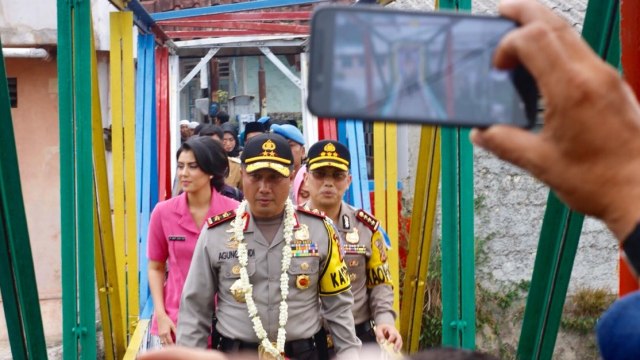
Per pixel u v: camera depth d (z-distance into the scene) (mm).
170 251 5520
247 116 12344
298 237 4363
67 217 4574
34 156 9664
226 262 4332
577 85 1047
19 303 3600
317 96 1103
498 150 1117
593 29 3188
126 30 6312
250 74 13062
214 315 4488
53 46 9516
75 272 4586
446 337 4715
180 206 5512
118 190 6297
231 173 8555
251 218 4379
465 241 4676
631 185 1064
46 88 9648
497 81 1124
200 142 5484
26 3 9367
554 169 1088
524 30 1066
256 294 4309
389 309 5270
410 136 9258
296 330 4297
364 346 5250
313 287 4367
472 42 1125
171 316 5473
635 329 1048
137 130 7660
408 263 5789
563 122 1062
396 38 1118
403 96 1112
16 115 9641
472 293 4684
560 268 3490
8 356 8969
